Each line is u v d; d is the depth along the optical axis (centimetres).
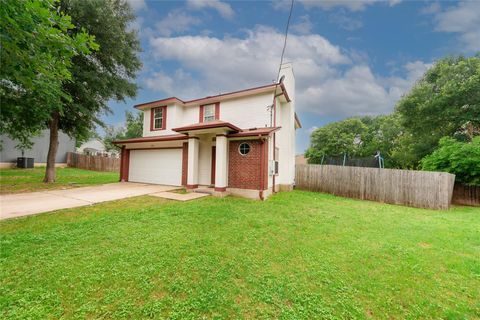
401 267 331
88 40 380
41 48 355
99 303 226
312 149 3331
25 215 536
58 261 308
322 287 272
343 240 441
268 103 1060
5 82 755
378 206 860
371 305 243
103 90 1173
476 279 304
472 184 966
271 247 393
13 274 271
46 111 892
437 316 232
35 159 2219
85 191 935
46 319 200
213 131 932
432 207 880
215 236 433
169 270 295
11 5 285
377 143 2892
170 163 1187
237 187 923
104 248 356
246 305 233
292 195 1033
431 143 1728
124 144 1338
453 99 1528
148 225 482
